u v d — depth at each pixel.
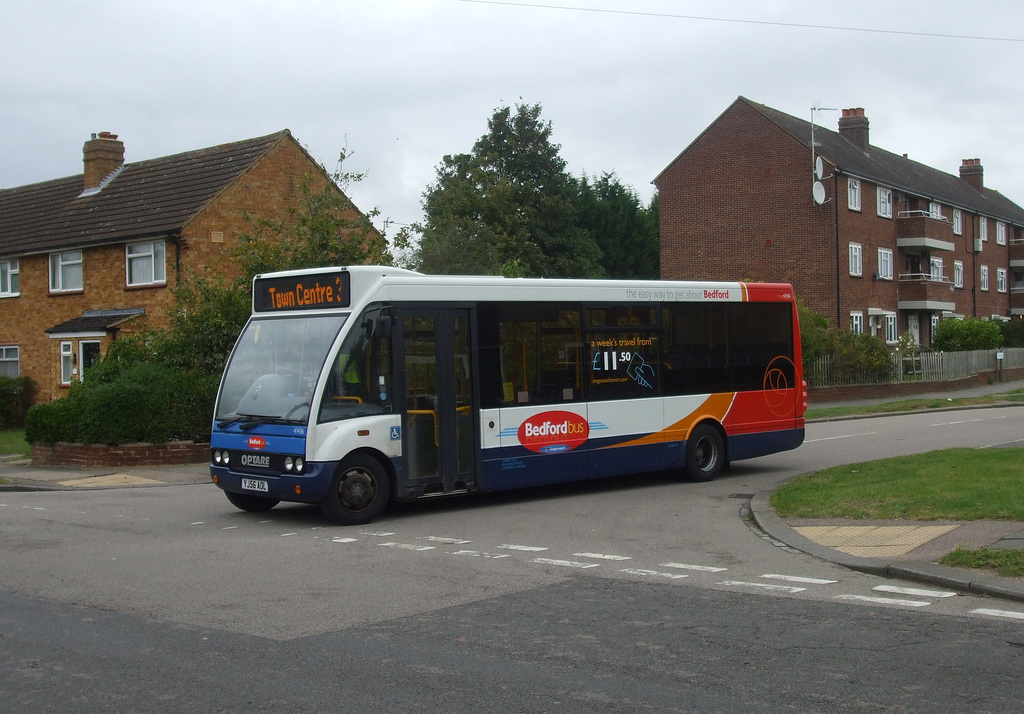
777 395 16.84
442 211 55.66
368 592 8.39
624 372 14.84
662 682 5.91
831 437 23.62
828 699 5.58
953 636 6.86
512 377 13.54
